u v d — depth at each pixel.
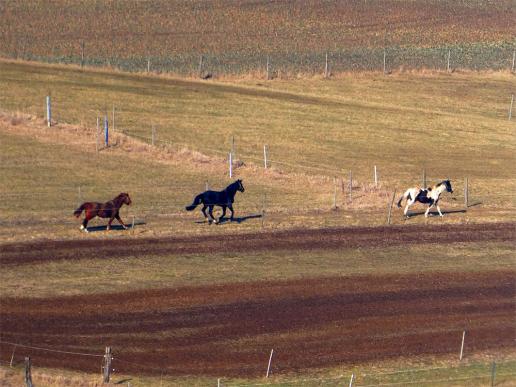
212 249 44.12
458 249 46.62
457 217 52.06
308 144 68.06
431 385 31.25
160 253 43.16
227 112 74.25
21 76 77.88
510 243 48.06
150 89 79.00
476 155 69.38
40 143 60.69
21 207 48.84
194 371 31.62
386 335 35.81
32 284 38.62
